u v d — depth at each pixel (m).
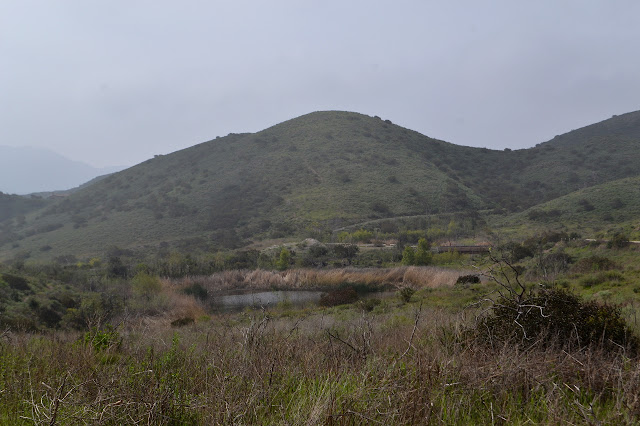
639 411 3.06
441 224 80.75
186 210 105.69
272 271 49.97
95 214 111.19
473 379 3.61
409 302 21.91
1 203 131.50
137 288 36.34
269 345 4.88
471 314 5.78
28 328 16.88
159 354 5.29
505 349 4.12
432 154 137.25
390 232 77.19
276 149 138.12
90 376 4.21
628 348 4.50
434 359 3.81
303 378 4.00
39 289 33.00
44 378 4.47
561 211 76.00
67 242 93.69
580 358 4.20
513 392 3.63
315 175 116.00
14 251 91.50
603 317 5.05
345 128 146.62
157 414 3.33
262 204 104.19
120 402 3.38
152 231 95.38
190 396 3.71
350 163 121.69
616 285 18.20
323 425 3.00
